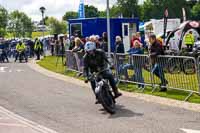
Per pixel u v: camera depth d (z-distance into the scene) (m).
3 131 9.79
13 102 14.05
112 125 10.29
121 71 16.77
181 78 14.10
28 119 11.24
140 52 16.83
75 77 21.61
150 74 15.31
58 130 9.84
